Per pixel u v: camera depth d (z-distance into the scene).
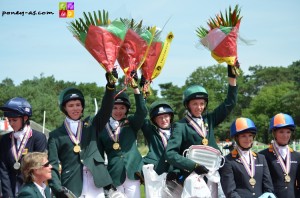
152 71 8.43
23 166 6.27
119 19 7.35
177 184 7.90
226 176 7.86
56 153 7.44
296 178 8.33
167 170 8.09
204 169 7.40
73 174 7.38
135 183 7.99
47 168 6.29
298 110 86.62
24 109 7.85
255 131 8.02
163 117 8.44
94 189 7.46
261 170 8.00
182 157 7.53
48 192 6.50
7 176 7.84
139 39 7.68
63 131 7.58
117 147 8.02
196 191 7.33
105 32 7.11
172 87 73.25
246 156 8.04
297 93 87.44
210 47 8.01
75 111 7.62
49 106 68.94
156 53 8.37
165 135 8.42
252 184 7.86
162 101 8.56
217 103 85.88
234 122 8.15
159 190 7.79
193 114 8.09
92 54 7.20
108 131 8.11
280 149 8.41
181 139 7.91
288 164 8.31
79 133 7.59
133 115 8.31
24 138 7.92
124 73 7.72
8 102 7.87
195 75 94.75
